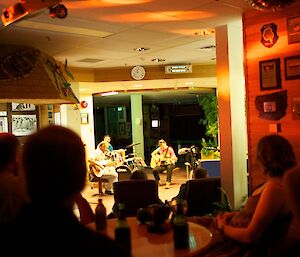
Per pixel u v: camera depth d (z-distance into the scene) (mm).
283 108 4434
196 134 19734
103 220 2715
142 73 9039
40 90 6105
